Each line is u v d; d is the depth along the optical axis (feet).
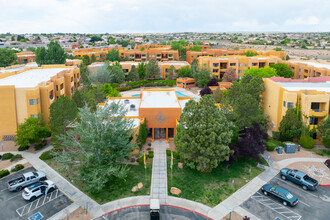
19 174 134.00
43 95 176.55
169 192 118.42
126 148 127.65
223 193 118.11
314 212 105.50
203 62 367.25
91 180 113.60
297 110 171.22
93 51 529.45
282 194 110.83
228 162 135.95
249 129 146.00
